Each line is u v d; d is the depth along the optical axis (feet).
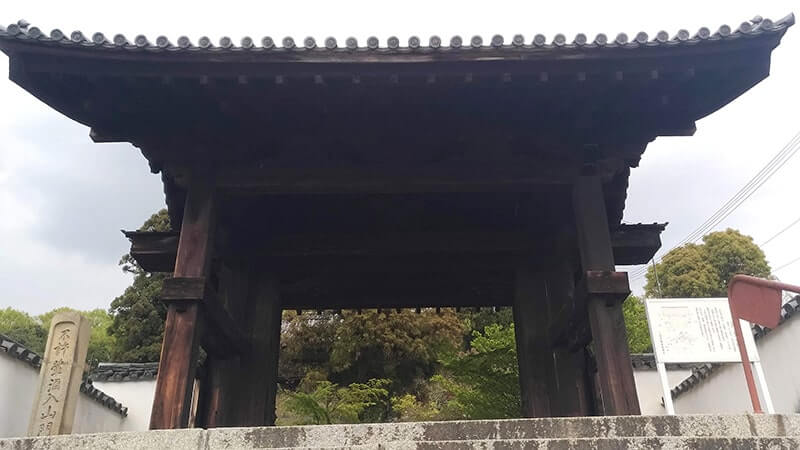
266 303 25.96
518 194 24.52
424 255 26.86
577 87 17.97
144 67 16.98
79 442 12.57
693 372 44.80
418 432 12.65
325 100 18.33
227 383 23.72
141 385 49.85
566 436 12.73
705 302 19.13
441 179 20.16
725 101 19.02
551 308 25.58
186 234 18.74
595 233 19.02
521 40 16.83
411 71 17.10
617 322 17.65
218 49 16.63
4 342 28.81
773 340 33.78
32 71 16.93
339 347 86.84
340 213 25.68
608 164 20.01
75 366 25.81
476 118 19.47
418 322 87.61
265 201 24.34
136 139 19.69
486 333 52.03
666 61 17.25
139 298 88.33
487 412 48.88
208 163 19.98
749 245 103.09
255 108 18.69
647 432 12.82
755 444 11.67
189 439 12.48
